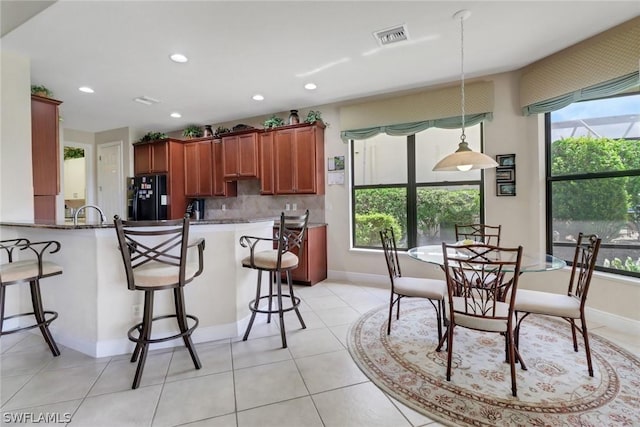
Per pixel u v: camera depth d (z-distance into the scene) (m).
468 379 1.95
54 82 3.47
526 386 1.87
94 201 5.91
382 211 4.33
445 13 2.34
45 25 2.37
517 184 3.41
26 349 2.40
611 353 2.25
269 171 4.61
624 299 2.66
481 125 3.72
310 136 4.33
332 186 4.49
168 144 5.22
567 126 3.12
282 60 3.04
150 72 3.26
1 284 2.07
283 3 2.17
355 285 4.13
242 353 2.32
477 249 2.53
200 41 2.65
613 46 2.57
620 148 2.80
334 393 1.83
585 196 3.01
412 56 3.02
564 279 3.13
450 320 1.96
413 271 4.07
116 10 2.20
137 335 2.37
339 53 2.93
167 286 1.98
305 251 4.05
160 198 5.19
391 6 2.24
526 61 3.19
